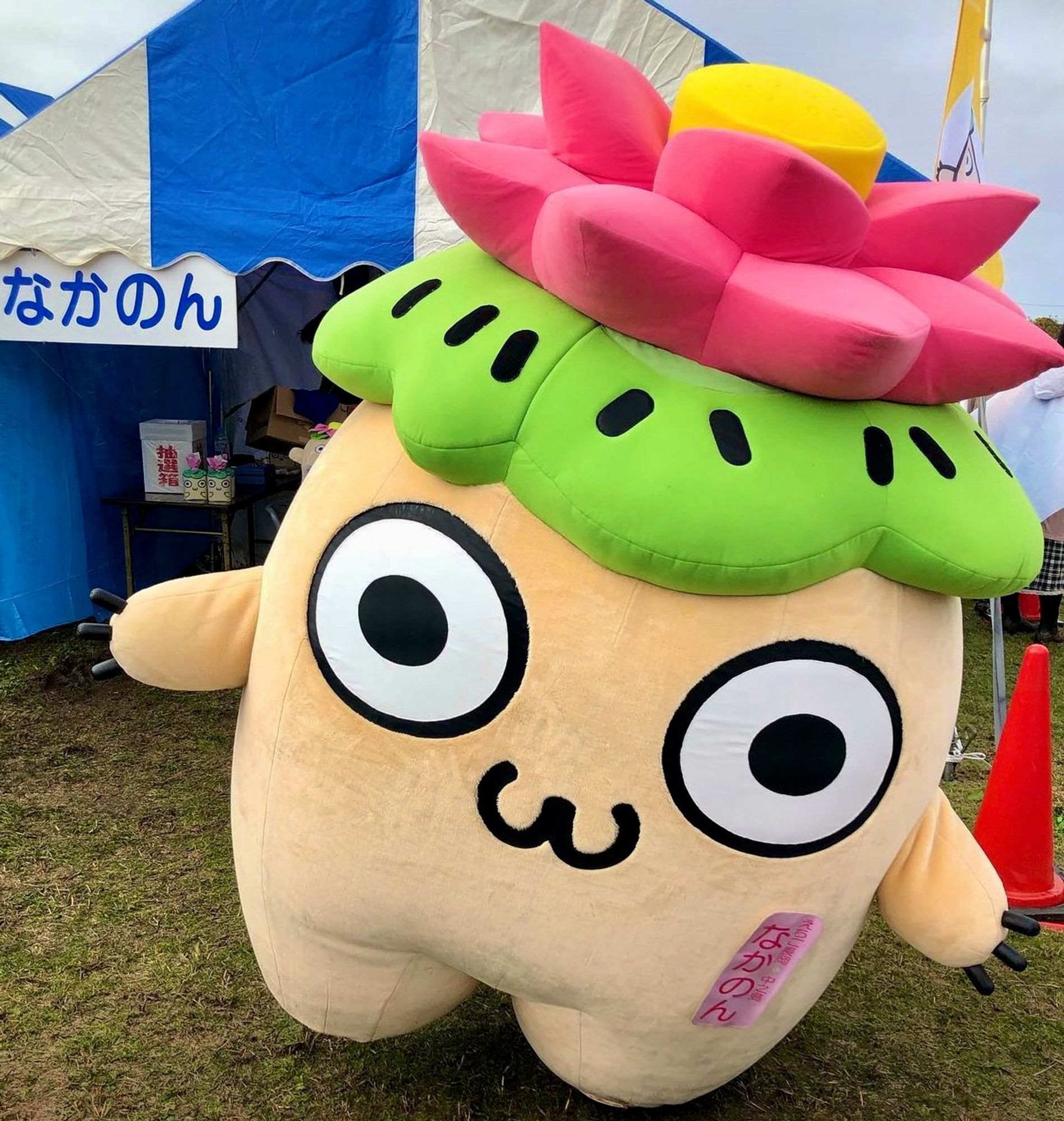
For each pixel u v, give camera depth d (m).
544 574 1.42
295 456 5.13
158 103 3.68
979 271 3.42
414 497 1.50
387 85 3.67
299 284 5.83
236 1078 2.11
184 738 3.96
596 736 1.41
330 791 1.54
